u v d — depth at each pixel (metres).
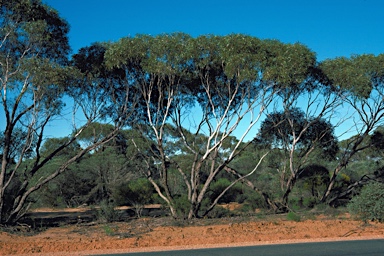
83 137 36.44
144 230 18.36
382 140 29.28
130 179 36.72
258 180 37.56
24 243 14.45
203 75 23.52
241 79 20.91
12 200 20.59
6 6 19.25
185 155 36.16
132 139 25.78
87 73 22.03
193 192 23.08
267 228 18.12
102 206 24.44
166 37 21.36
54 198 36.78
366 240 14.36
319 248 12.45
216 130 23.06
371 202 19.52
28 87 19.69
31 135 20.97
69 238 16.25
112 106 23.50
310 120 28.05
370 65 25.61
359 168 42.47
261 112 22.81
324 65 25.56
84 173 37.81
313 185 31.02
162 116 24.86
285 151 29.20
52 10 20.67
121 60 21.25
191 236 16.11
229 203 35.09
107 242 14.48
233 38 21.05
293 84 25.06
